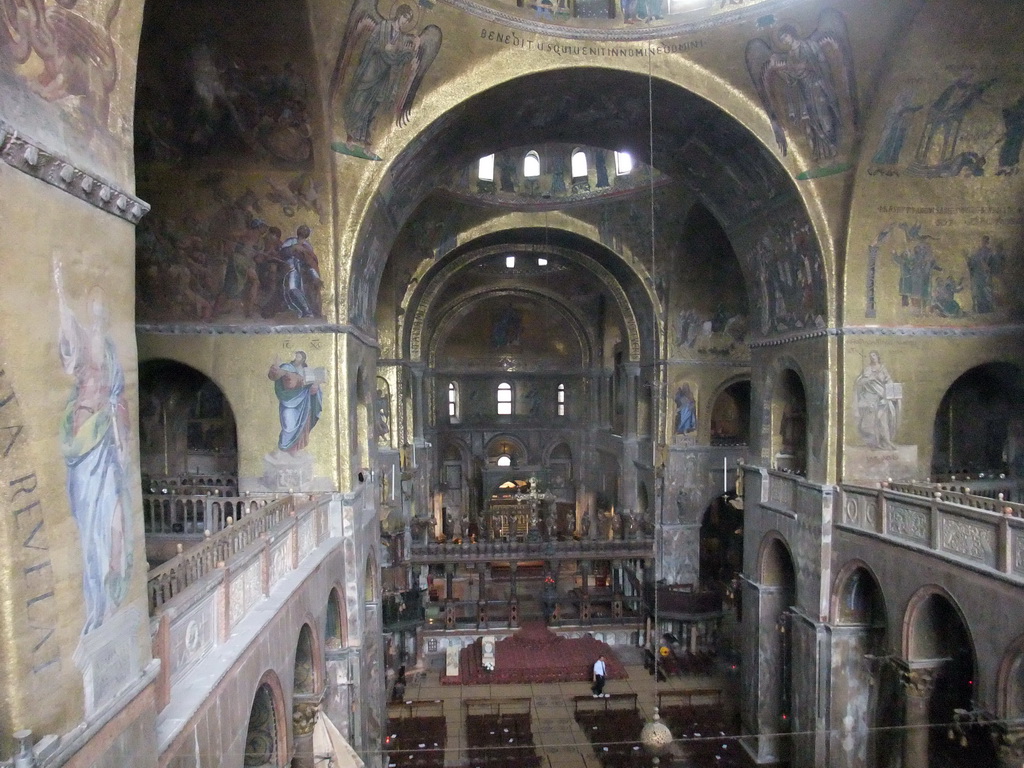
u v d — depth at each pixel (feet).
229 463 67.10
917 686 47.39
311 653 43.06
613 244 93.81
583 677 82.94
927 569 44.93
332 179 48.01
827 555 55.42
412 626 82.79
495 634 92.73
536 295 127.13
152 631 22.80
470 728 67.97
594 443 132.16
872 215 52.65
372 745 61.41
